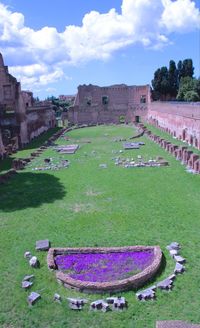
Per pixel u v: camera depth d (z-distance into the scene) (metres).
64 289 13.91
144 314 12.32
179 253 16.39
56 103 133.75
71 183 30.02
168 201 23.89
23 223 21.20
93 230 19.67
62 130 73.62
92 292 13.54
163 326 10.44
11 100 55.56
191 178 29.47
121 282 13.53
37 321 12.27
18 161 37.66
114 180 30.25
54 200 25.44
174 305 12.72
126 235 18.77
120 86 88.50
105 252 16.64
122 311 12.50
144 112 86.94
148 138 55.78
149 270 14.30
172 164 35.44
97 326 11.87
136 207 23.09
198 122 42.19
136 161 37.81
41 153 47.22
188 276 14.45
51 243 18.16
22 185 30.19
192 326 10.38
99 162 38.72
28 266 15.77
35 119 67.88
